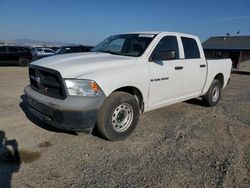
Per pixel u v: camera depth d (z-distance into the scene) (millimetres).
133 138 4391
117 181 3053
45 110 3809
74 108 3520
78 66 3834
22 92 7984
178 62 5227
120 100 4012
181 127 5082
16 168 3254
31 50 21375
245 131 5023
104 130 3973
